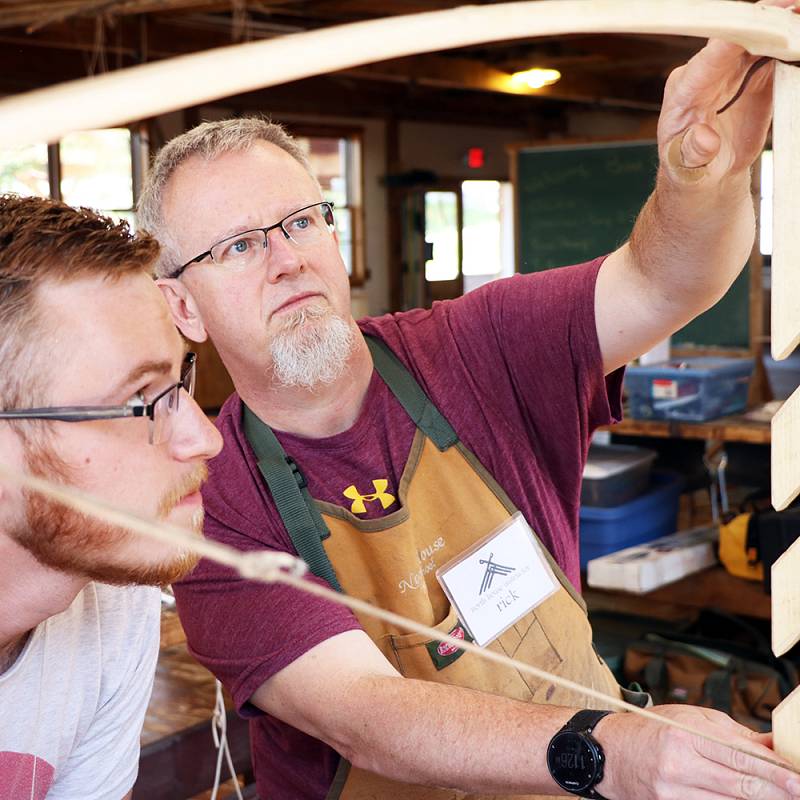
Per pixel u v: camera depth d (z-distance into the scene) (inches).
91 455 40.1
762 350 350.0
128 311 40.9
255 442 62.4
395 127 498.0
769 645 155.7
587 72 412.5
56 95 20.8
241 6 268.2
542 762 46.5
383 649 60.9
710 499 199.6
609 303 60.9
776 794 39.2
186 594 59.9
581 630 66.2
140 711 56.5
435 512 62.7
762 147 48.3
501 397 64.9
